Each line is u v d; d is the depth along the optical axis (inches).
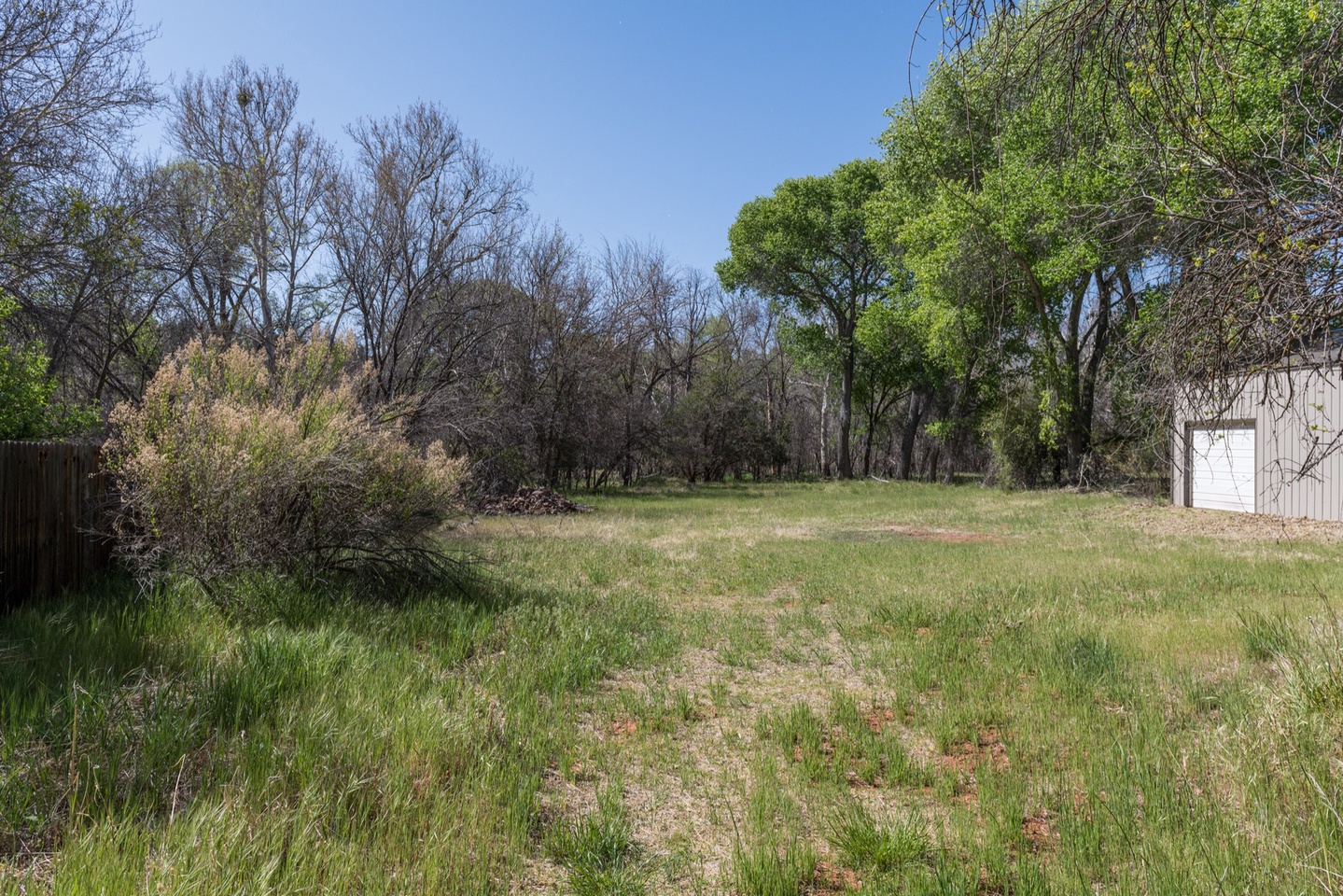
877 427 2273.6
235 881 104.2
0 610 234.5
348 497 288.5
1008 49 143.3
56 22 411.2
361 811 128.0
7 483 238.5
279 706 168.2
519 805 135.4
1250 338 131.9
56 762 135.3
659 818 141.6
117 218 487.2
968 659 242.4
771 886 113.9
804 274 1683.1
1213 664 224.4
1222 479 727.7
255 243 773.9
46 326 493.7
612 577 411.8
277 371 341.7
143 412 264.1
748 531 665.6
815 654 262.7
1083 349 1131.3
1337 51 122.9
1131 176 156.7
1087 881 113.5
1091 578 390.6
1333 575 378.6
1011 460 1179.3
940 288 892.6
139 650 196.9
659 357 1649.9
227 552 255.3
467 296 908.6
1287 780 138.7
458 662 232.5
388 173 786.2
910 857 122.5
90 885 99.7
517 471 956.0
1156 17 127.3
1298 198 126.0
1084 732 176.2
